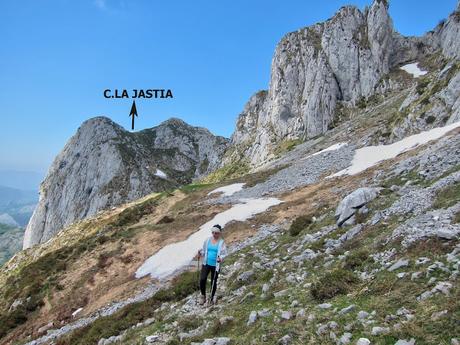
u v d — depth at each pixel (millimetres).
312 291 12047
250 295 14711
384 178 29234
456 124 42312
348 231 18312
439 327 7902
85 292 33094
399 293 9961
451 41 98312
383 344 8047
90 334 19766
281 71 135875
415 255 12078
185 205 53219
